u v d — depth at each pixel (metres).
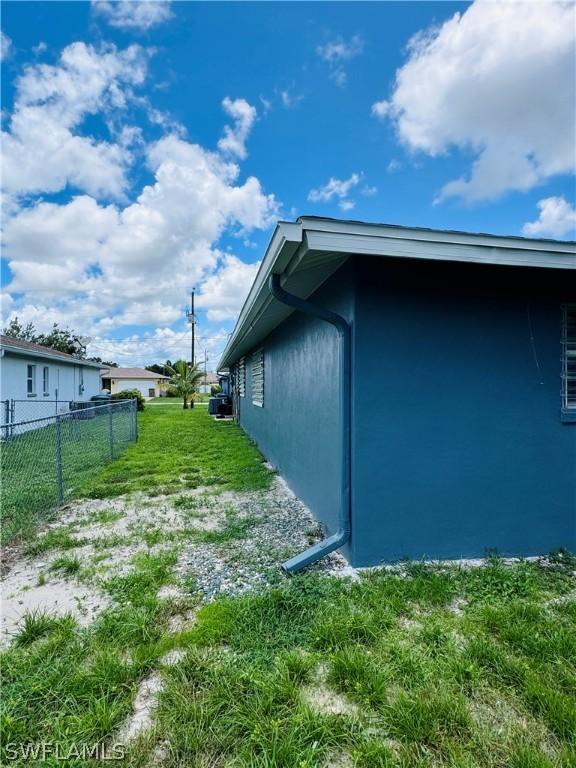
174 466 6.65
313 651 1.99
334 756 1.46
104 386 42.47
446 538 3.05
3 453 7.27
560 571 2.88
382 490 2.96
